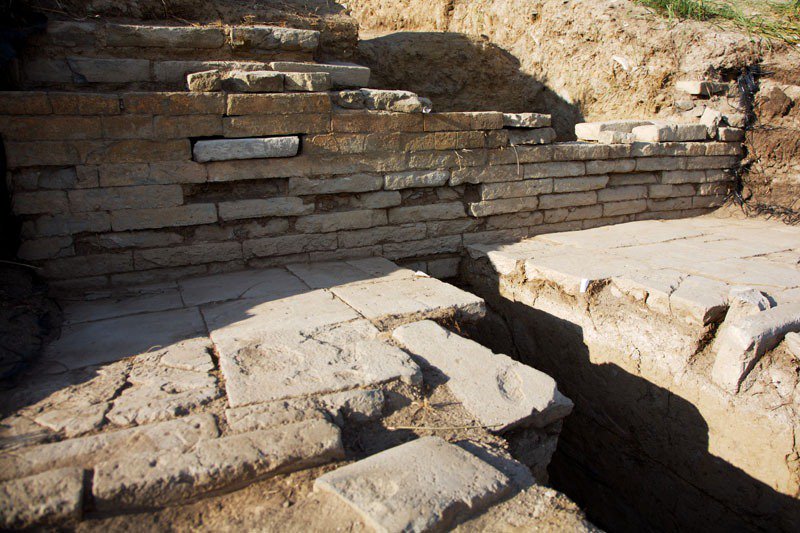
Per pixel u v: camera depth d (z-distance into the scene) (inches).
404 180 208.4
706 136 276.1
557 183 239.6
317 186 194.5
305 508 82.0
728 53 286.7
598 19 316.5
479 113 215.3
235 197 187.2
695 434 154.3
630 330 168.4
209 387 108.0
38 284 162.7
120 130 165.9
